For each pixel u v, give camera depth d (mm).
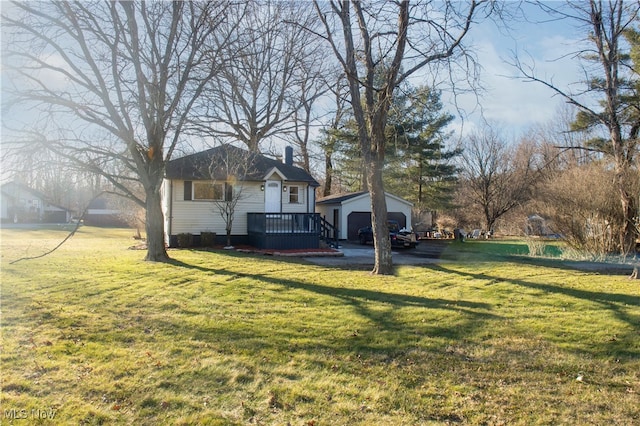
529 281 10984
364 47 11727
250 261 14922
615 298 8867
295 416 3844
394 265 14398
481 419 3855
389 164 31906
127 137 13867
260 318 6996
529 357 5441
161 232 14906
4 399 3922
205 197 21844
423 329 6547
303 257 17000
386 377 4742
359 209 28359
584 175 17828
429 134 31234
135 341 5699
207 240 21203
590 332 6488
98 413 3771
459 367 5082
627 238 16203
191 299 8359
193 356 5195
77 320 6582
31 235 30609
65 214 52969
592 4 13438
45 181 13844
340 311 7570
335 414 3896
